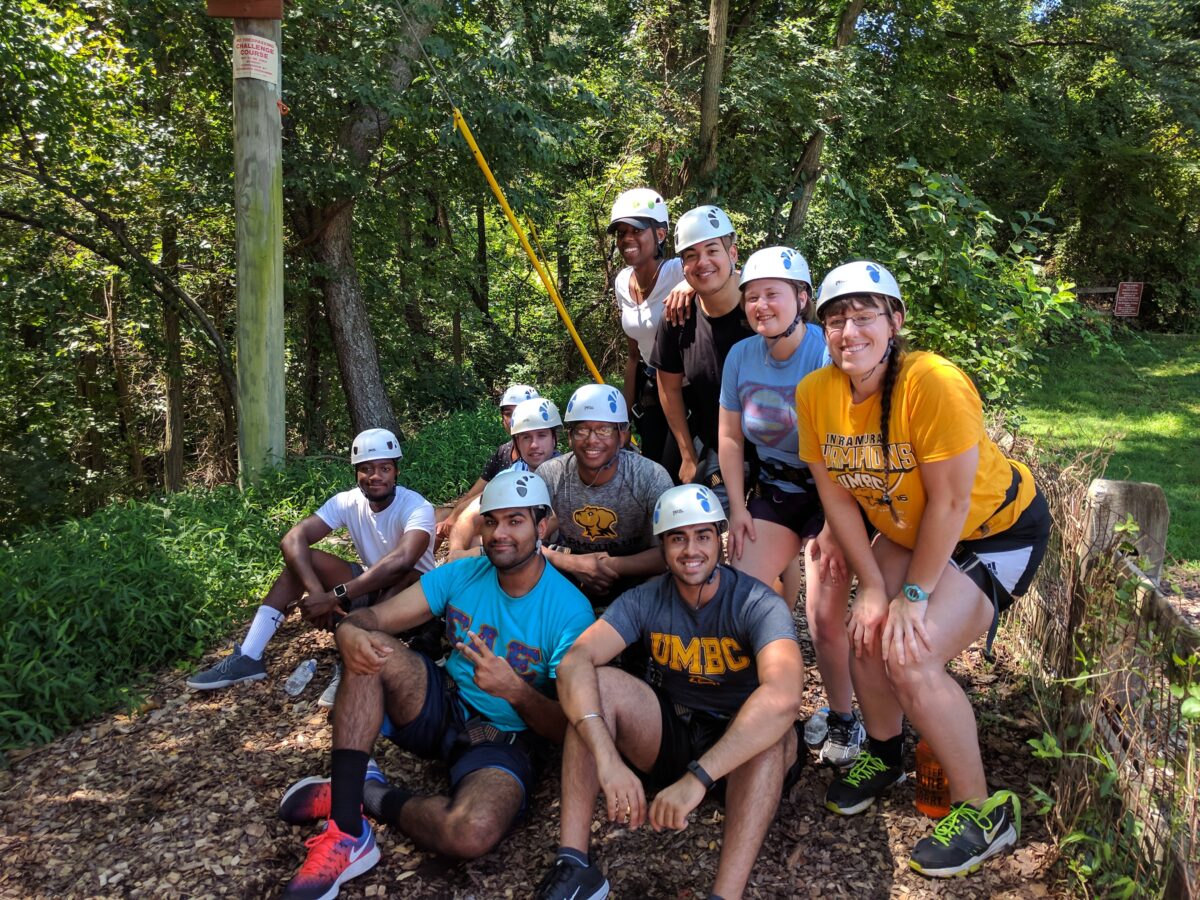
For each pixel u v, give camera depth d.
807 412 2.88
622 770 2.61
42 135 9.08
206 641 4.71
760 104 12.71
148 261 10.65
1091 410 11.35
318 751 3.71
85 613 4.34
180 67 9.50
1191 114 17.84
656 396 4.92
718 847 2.97
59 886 2.98
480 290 16.06
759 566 3.34
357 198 10.05
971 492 2.68
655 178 13.37
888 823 3.03
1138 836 2.42
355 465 4.29
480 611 3.25
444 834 2.84
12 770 3.69
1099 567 3.13
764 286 3.09
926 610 2.75
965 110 18.30
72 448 15.57
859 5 14.18
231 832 3.21
